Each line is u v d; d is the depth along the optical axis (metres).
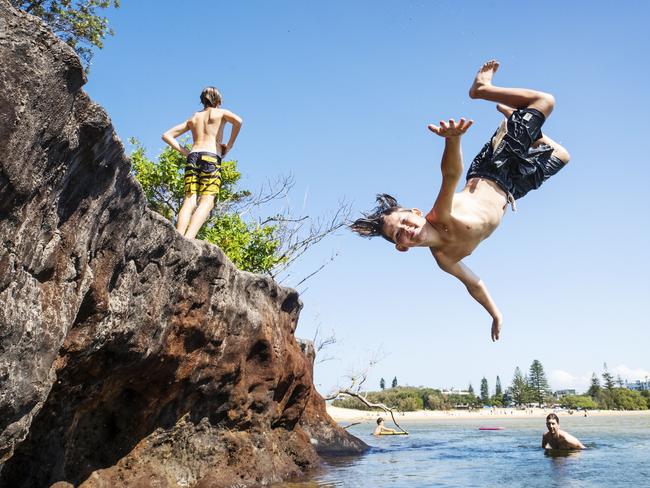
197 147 7.36
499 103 4.57
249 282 7.32
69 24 12.18
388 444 16.16
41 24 2.78
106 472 5.71
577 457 10.47
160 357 5.43
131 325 4.68
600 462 9.52
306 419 13.27
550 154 4.54
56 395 4.56
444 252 4.23
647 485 6.86
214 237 13.88
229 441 7.41
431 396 102.75
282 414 9.52
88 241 3.73
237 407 7.51
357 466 9.98
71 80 2.98
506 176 4.29
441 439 18.55
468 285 4.59
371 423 47.16
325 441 13.19
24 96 2.73
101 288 4.09
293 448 9.57
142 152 14.23
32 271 3.21
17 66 2.69
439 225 3.96
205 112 7.57
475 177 4.29
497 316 4.66
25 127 2.77
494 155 4.28
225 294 6.38
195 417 6.85
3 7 2.64
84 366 4.57
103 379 4.96
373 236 4.25
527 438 18.00
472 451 12.78
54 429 4.80
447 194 3.67
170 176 13.81
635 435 17.95
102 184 3.65
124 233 4.21
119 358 4.84
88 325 4.14
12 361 3.17
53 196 3.22
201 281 5.81
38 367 3.41
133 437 6.00
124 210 4.11
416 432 25.41
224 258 6.24
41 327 3.33
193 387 6.39
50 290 3.41
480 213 4.03
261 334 7.66
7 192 2.80
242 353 7.23
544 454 11.38
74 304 3.67
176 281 5.32
